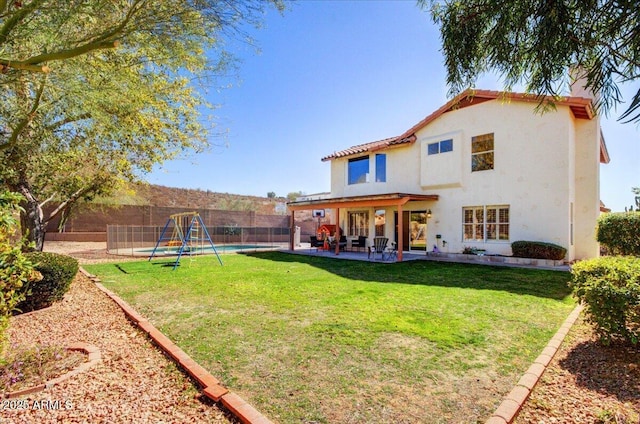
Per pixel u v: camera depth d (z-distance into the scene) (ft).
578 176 43.91
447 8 8.88
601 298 13.76
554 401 10.37
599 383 11.43
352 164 64.59
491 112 45.03
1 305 11.03
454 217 48.70
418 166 53.57
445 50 9.25
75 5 11.64
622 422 8.93
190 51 15.85
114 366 13.00
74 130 24.11
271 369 12.66
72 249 62.95
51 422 9.20
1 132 21.56
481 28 8.48
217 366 12.92
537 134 41.37
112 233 59.52
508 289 26.45
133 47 16.07
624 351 14.01
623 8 6.28
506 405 9.82
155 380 11.88
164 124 33.12
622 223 34.88
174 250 62.13
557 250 38.22
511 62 8.30
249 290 26.91
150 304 22.56
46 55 12.10
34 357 12.96
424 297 23.90
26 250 30.89
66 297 24.39
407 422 9.34
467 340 15.48
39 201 37.81
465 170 47.55
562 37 7.05
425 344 15.05
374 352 14.19
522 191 42.32
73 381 11.64
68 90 17.38
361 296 24.41
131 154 35.50
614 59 7.10
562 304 21.76
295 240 83.35
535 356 13.71
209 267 41.37
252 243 90.99
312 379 11.86
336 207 55.77
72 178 35.45
